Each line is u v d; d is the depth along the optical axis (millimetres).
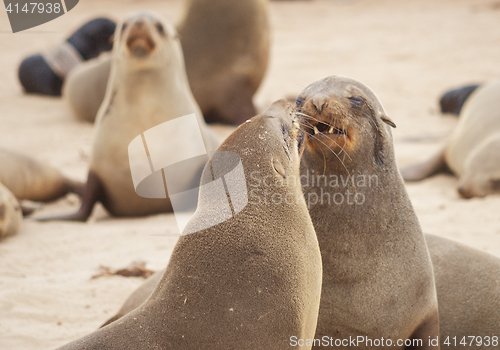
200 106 47156
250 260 9594
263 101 53000
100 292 18266
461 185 28828
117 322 9438
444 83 59312
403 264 12641
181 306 9281
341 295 12469
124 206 27281
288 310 9594
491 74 61594
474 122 32250
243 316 9219
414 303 12695
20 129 45938
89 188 27156
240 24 45906
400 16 99312
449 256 14781
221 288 9328
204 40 46125
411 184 32438
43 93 59812
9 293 17859
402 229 12852
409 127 45156
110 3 118375
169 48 27234
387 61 70250
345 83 13273
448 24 90000
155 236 23781
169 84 26984
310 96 12898
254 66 47000
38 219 26484
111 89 27234
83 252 21953
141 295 15352
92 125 47688
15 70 72688
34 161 30281
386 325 12531
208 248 9664
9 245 22828
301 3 118000
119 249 22203
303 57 74125
